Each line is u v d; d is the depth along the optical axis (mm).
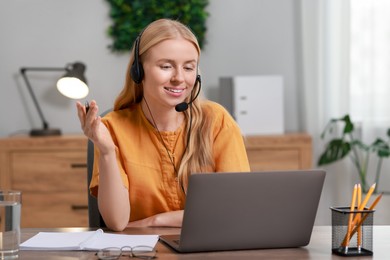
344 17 4289
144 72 2098
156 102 2139
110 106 4457
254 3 4461
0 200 1574
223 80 4199
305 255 1618
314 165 4410
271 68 4473
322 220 4441
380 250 1668
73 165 3957
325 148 4387
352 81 4375
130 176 2145
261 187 1631
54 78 4465
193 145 2189
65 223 3973
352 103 4391
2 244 1557
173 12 4355
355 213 1609
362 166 4387
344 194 4402
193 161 2178
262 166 3971
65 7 4449
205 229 1623
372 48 4316
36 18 4449
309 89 4375
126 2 4383
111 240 1760
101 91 4457
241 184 1613
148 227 2031
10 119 4477
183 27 2094
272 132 4156
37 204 3967
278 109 4164
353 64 4359
